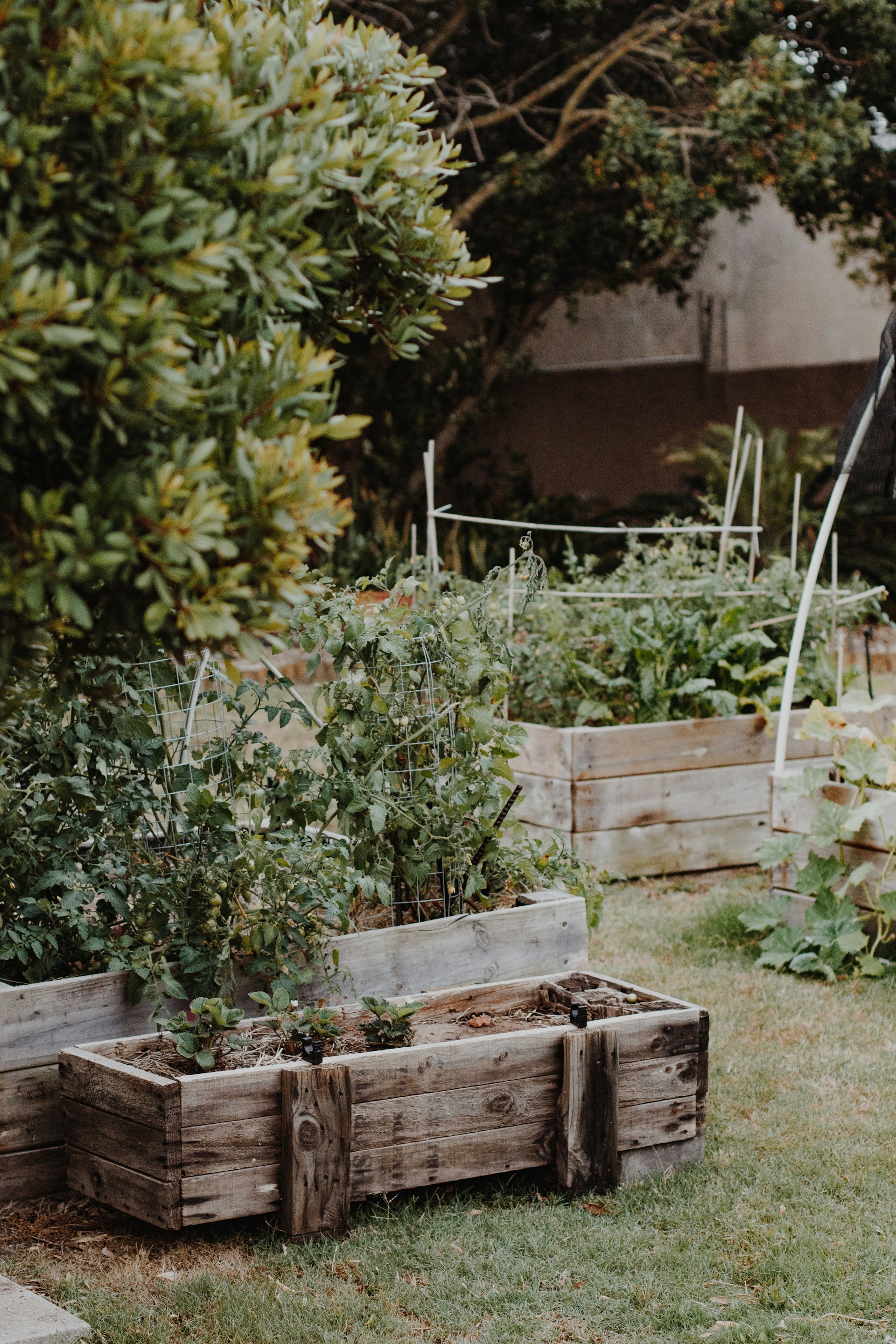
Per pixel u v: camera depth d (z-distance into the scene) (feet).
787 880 17.67
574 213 46.78
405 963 12.62
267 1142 9.88
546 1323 9.12
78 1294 9.30
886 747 17.44
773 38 42.70
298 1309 9.12
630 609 24.08
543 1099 10.88
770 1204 10.84
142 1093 9.65
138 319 5.89
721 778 21.99
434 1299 9.37
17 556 5.95
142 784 12.40
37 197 5.88
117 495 5.97
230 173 6.61
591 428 62.28
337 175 7.30
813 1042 14.49
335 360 8.75
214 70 6.31
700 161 44.86
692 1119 11.48
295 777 12.56
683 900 20.43
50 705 11.47
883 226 46.98
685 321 61.16
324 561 45.83
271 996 12.09
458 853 12.93
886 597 21.98
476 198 44.73
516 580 23.25
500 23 46.70
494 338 54.08
